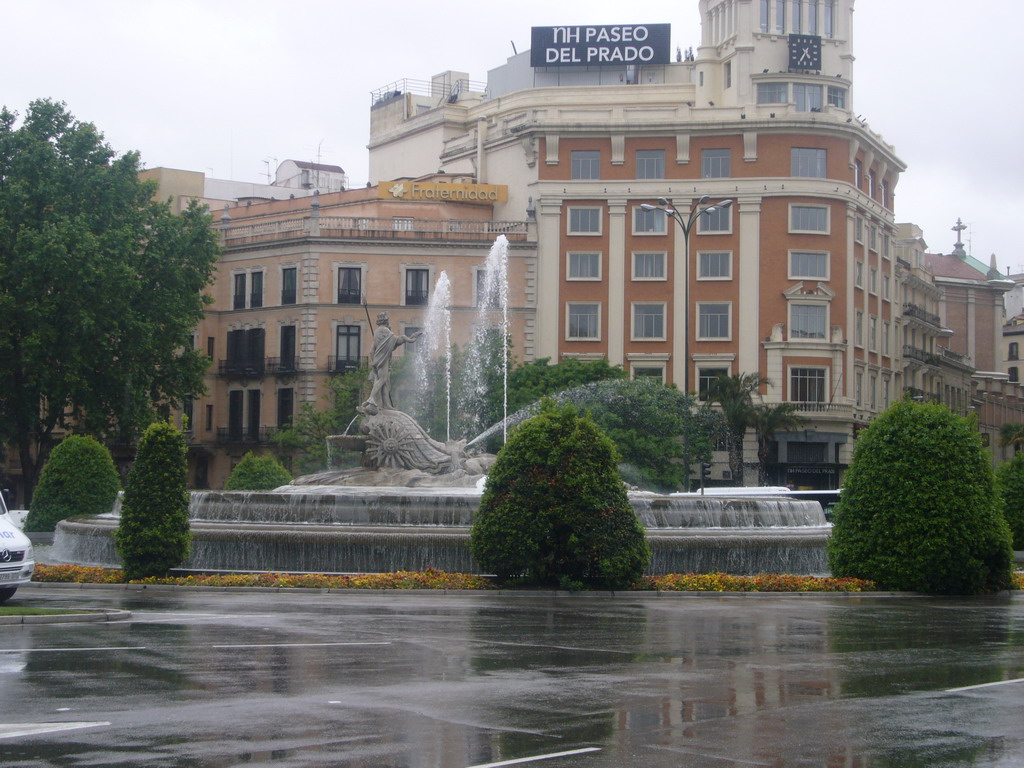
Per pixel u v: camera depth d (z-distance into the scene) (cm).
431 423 6744
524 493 2695
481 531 2723
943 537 2798
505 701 1277
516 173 8206
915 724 1185
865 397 8206
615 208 7825
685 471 5900
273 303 7988
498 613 2208
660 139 7844
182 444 2878
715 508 3459
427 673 1455
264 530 2983
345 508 3244
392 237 7800
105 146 6253
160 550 2794
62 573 2823
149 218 6456
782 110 7925
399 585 2641
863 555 2886
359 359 7788
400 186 8269
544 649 1694
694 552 3045
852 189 7888
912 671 1533
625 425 6397
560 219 7862
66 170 6041
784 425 7175
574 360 6956
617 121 7812
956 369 10794
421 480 3709
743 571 3088
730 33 8706
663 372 7781
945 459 2861
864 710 1255
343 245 7806
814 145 7775
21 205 5912
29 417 6097
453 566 2889
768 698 1319
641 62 8919
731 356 7725
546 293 7838
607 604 2450
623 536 2691
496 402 6650
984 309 12019
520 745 1072
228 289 8262
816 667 1558
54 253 5734
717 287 7781
